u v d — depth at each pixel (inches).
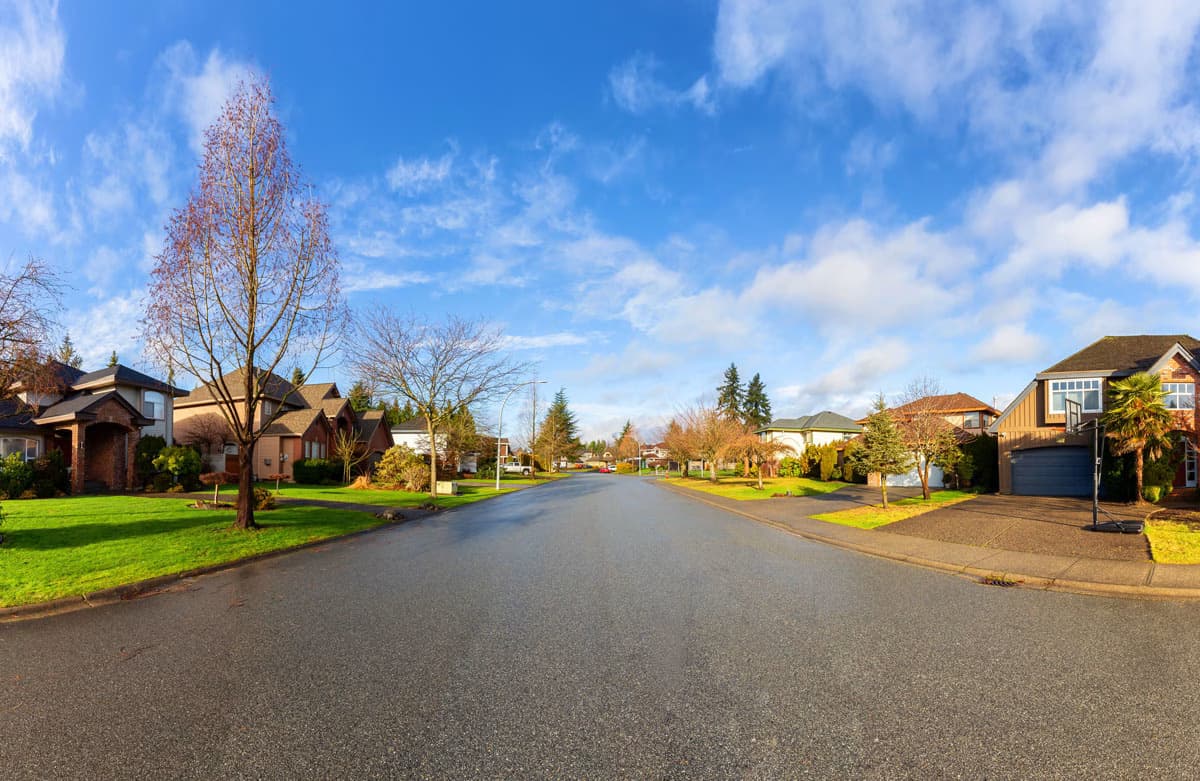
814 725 160.1
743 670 201.9
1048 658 215.8
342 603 299.7
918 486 1325.0
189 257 520.7
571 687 186.2
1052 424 965.2
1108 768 138.4
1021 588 344.5
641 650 223.0
